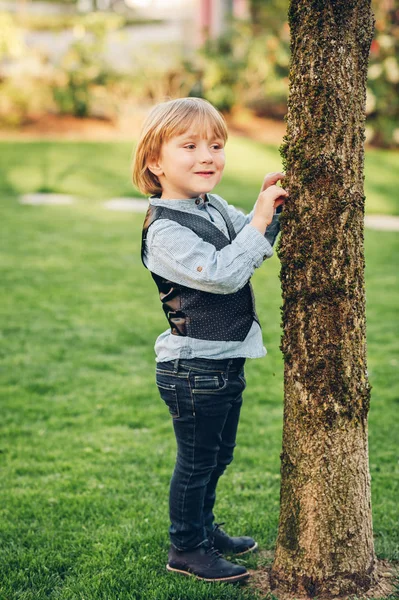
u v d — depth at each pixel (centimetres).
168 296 222
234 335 220
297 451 221
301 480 221
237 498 304
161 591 230
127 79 1389
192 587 232
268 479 322
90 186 1080
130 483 316
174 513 237
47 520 283
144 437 369
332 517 219
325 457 217
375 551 251
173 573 242
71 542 266
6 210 944
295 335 217
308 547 222
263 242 209
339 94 202
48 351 495
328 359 213
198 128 218
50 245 787
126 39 1448
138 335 530
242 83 1417
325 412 215
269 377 457
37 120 1383
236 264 207
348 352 214
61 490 310
